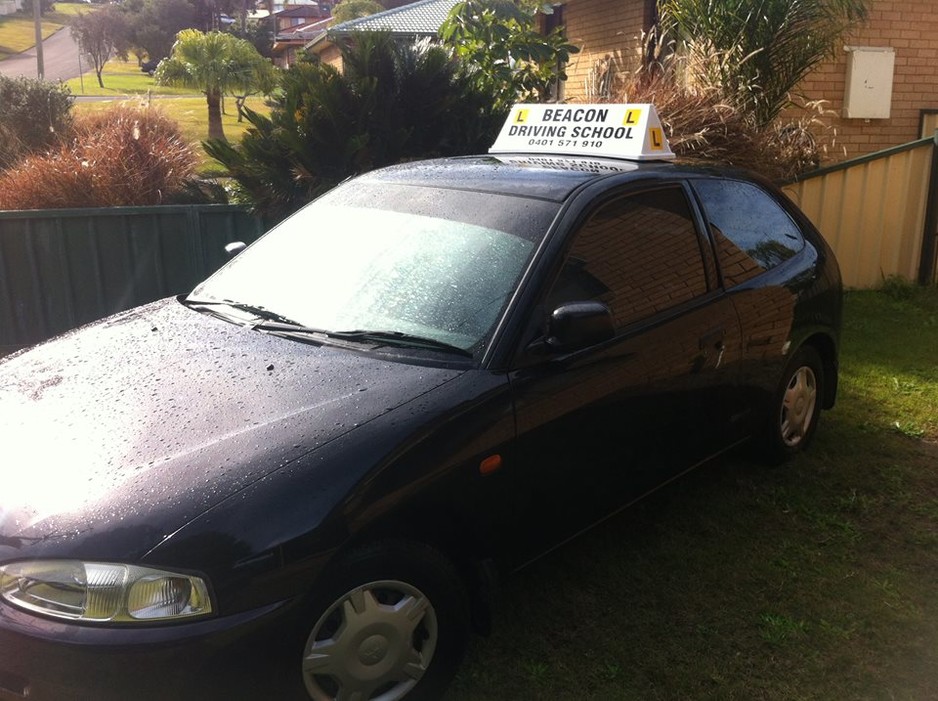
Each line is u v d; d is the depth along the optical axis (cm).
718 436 378
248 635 221
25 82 1287
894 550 369
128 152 794
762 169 729
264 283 351
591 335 282
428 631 262
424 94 682
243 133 698
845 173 773
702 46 795
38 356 327
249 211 701
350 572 239
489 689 284
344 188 390
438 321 298
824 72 961
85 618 215
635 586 341
